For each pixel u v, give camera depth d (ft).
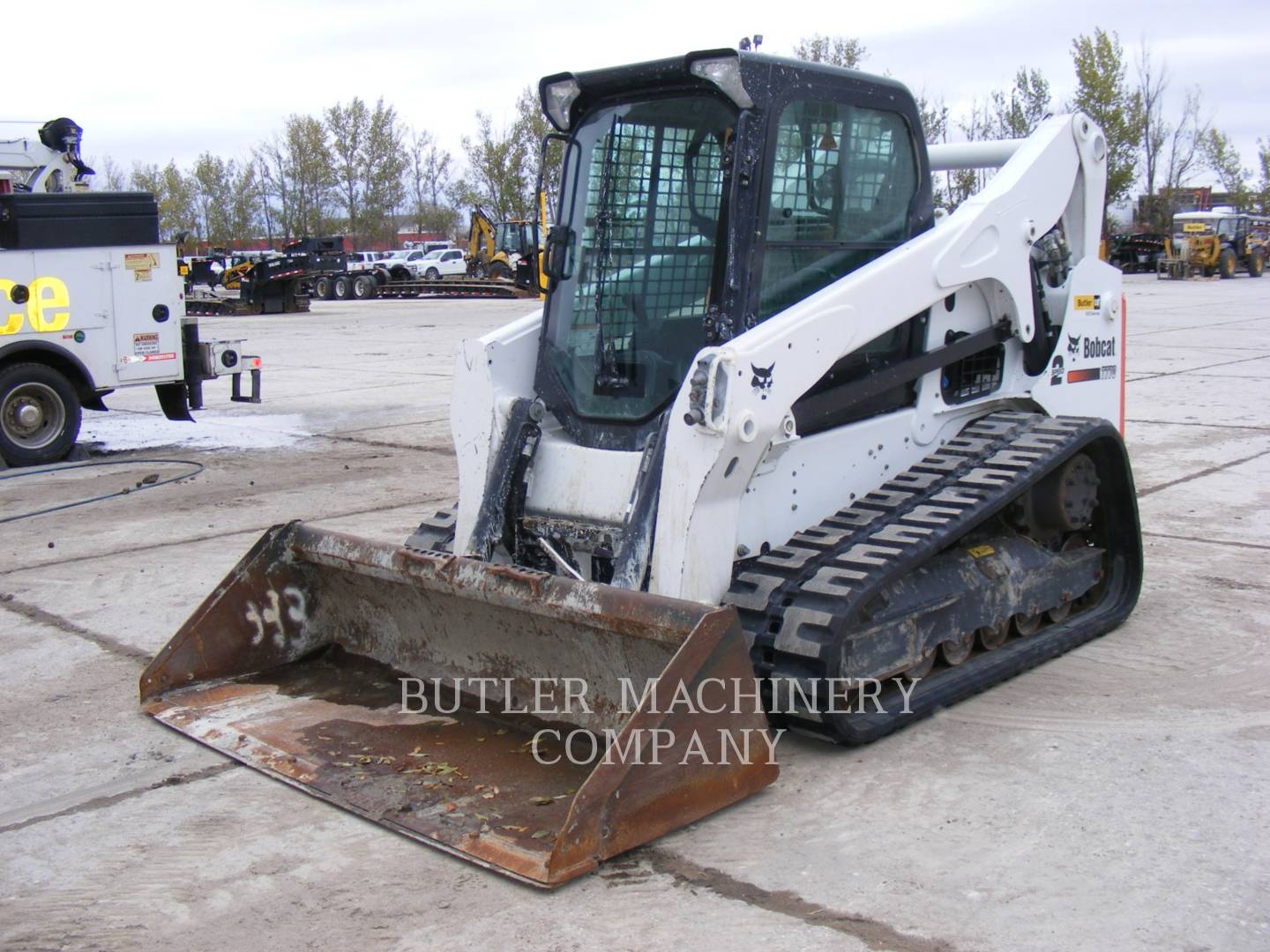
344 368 58.90
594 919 10.77
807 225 15.14
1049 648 16.97
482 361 15.75
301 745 14.40
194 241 204.03
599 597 12.79
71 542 25.59
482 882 11.50
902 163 16.30
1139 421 36.99
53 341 34.27
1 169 38.93
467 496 15.90
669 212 14.97
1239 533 23.81
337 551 15.93
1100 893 10.94
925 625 15.17
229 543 25.09
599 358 15.47
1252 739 14.37
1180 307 84.33
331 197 203.21
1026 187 17.31
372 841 12.39
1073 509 17.67
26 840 12.72
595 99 15.85
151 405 49.01
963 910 10.73
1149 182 193.67
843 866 11.55
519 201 174.29
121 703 16.49
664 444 13.88
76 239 34.32
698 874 11.48
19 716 16.16
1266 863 11.44
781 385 13.76
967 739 14.52
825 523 15.43
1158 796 12.89
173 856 12.26
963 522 14.99
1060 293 18.76
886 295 15.12
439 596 15.06
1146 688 16.03
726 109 14.46
